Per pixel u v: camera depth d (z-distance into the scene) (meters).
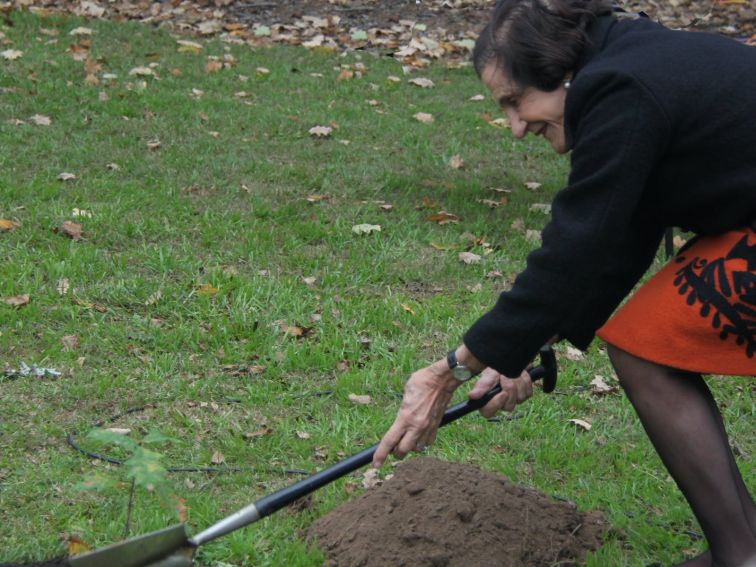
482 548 2.90
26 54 8.30
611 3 2.56
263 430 3.71
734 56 2.41
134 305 4.62
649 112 2.32
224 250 5.29
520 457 3.64
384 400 4.02
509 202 6.36
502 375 2.70
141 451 2.65
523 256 5.54
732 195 2.39
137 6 10.38
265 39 9.96
